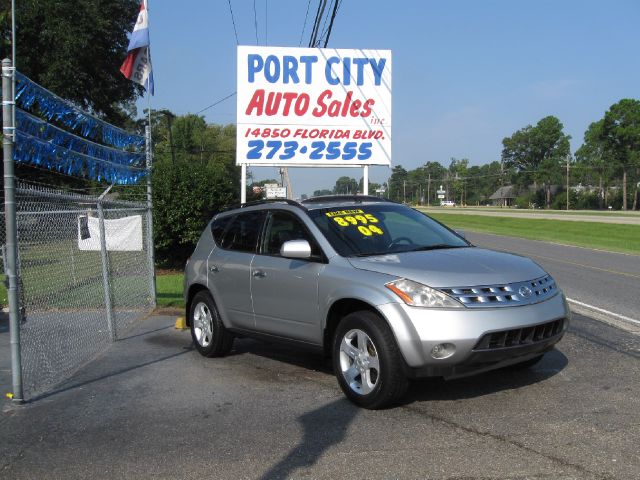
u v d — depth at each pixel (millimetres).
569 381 5672
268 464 4059
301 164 11930
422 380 5789
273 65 11781
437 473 3832
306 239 5863
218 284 6859
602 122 105812
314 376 6203
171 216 16094
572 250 23422
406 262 5188
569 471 3791
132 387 5918
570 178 115562
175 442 4484
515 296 4855
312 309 5578
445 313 4621
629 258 19703
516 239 31453
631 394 5250
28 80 5957
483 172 158375
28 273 6684
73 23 27969
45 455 4312
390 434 4496
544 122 126688
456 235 6496
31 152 6340
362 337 5059
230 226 7102
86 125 7863
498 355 4699
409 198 175250
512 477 3736
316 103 11867
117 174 8844
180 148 61969
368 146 11992
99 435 4668
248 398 5492
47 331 7059
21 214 6453
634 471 3764
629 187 101938
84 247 8148
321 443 4375
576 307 10023
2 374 6367
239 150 11797
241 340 8109
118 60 30891
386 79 11969
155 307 10242
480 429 4531
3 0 26672
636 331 7941
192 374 6371
